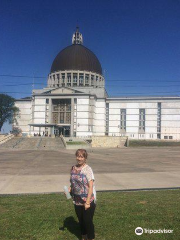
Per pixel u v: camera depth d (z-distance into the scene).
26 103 107.88
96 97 102.00
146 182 15.35
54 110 98.62
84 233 6.37
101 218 7.78
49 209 8.78
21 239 6.27
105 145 74.00
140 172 19.88
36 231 6.77
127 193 11.88
